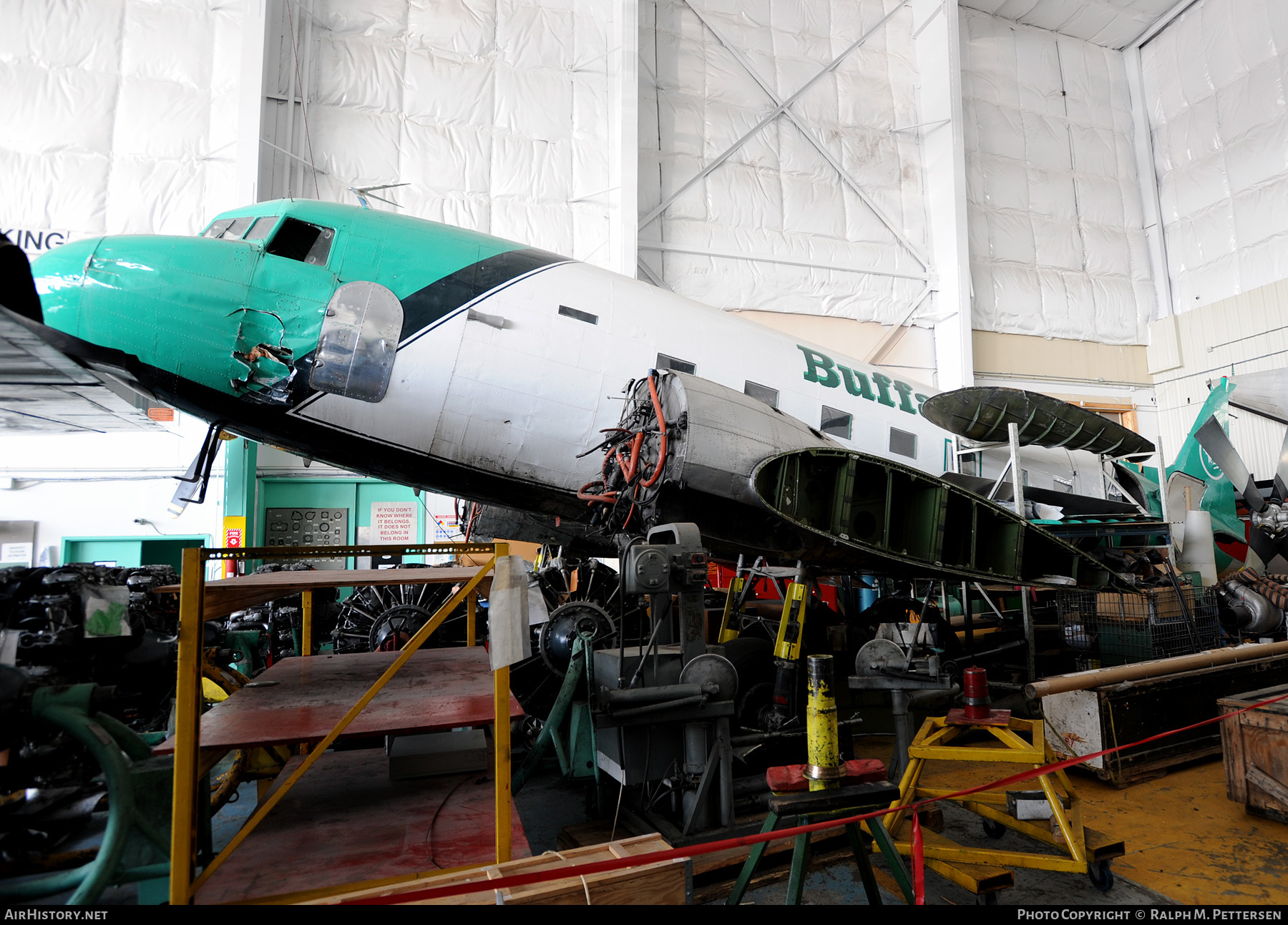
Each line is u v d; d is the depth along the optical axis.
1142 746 4.98
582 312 6.09
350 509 12.38
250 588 2.61
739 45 14.79
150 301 4.89
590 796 4.36
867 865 2.71
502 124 12.77
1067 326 16.78
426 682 3.51
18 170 10.59
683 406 4.65
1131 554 7.37
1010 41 17.50
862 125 15.53
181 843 2.25
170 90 11.23
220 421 5.36
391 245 5.55
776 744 4.52
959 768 5.43
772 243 14.37
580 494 5.32
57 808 2.71
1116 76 18.61
